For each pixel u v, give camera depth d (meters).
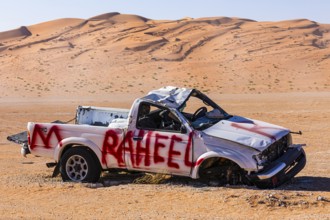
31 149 11.44
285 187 10.09
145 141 10.45
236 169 10.01
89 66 95.25
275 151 10.14
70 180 11.21
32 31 172.00
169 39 127.25
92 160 10.94
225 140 9.86
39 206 9.05
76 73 88.12
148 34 131.50
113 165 10.81
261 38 114.88
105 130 10.85
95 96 51.53
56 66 97.31
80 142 10.96
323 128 22.58
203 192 9.60
